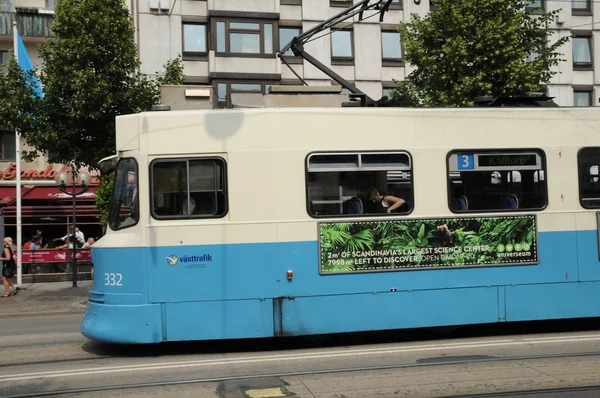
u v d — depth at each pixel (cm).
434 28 1761
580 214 872
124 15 1557
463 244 838
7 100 1477
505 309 845
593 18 2998
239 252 792
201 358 785
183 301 781
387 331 959
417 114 843
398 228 823
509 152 862
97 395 626
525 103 927
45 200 2375
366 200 820
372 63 2823
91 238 2275
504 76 1695
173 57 2636
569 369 687
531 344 826
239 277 790
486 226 845
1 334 1103
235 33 2681
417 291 824
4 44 2525
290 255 800
